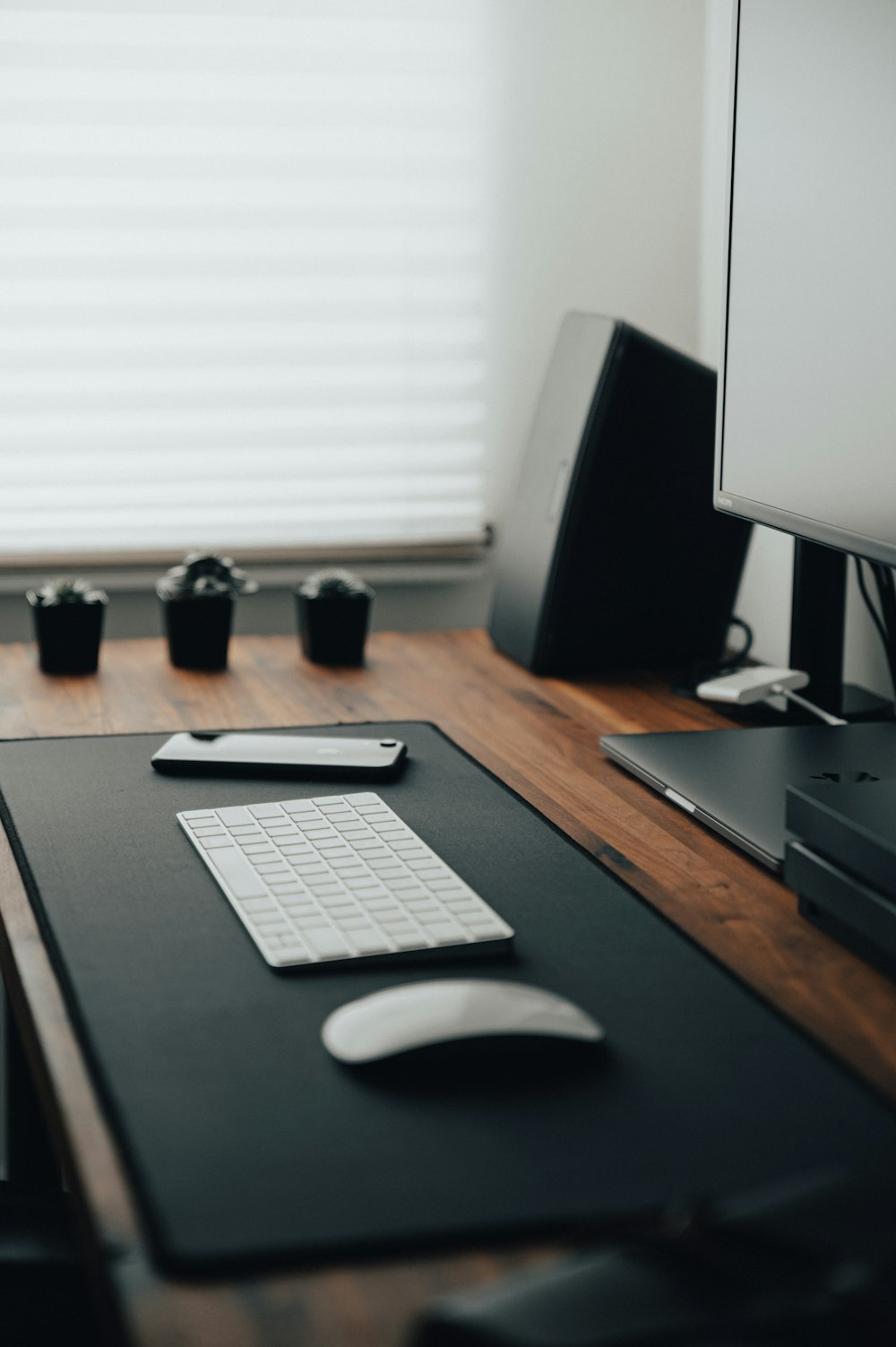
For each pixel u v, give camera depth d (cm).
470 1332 40
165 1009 67
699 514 142
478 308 176
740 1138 56
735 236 115
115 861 87
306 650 149
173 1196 52
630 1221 48
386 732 120
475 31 168
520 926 78
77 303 166
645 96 173
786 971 74
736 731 115
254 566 175
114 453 171
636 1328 39
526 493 151
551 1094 59
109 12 160
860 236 93
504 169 172
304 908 78
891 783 83
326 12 164
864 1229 44
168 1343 45
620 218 176
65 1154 59
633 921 79
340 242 171
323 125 167
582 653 143
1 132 161
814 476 101
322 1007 67
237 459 174
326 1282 47
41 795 101
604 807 101
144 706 129
